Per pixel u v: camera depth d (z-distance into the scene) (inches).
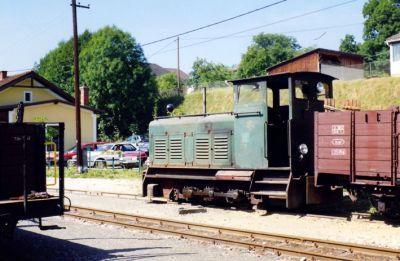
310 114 523.8
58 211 334.6
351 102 589.9
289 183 484.7
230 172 539.8
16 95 1498.5
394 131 421.7
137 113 2078.0
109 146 1245.1
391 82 1357.0
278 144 533.6
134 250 364.5
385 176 426.6
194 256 341.7
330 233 408.8
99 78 2028.8
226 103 1886.1
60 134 339.9
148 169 651.5
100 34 2165.4
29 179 345.4
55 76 2610.7
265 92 519.8
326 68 1584.6
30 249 368.5
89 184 869.2
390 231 407.8
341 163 458.0
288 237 374.9
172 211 553.3
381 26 2353.6
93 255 349.4
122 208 587.8
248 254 346.0
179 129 613.6
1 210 308.8
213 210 552.7
